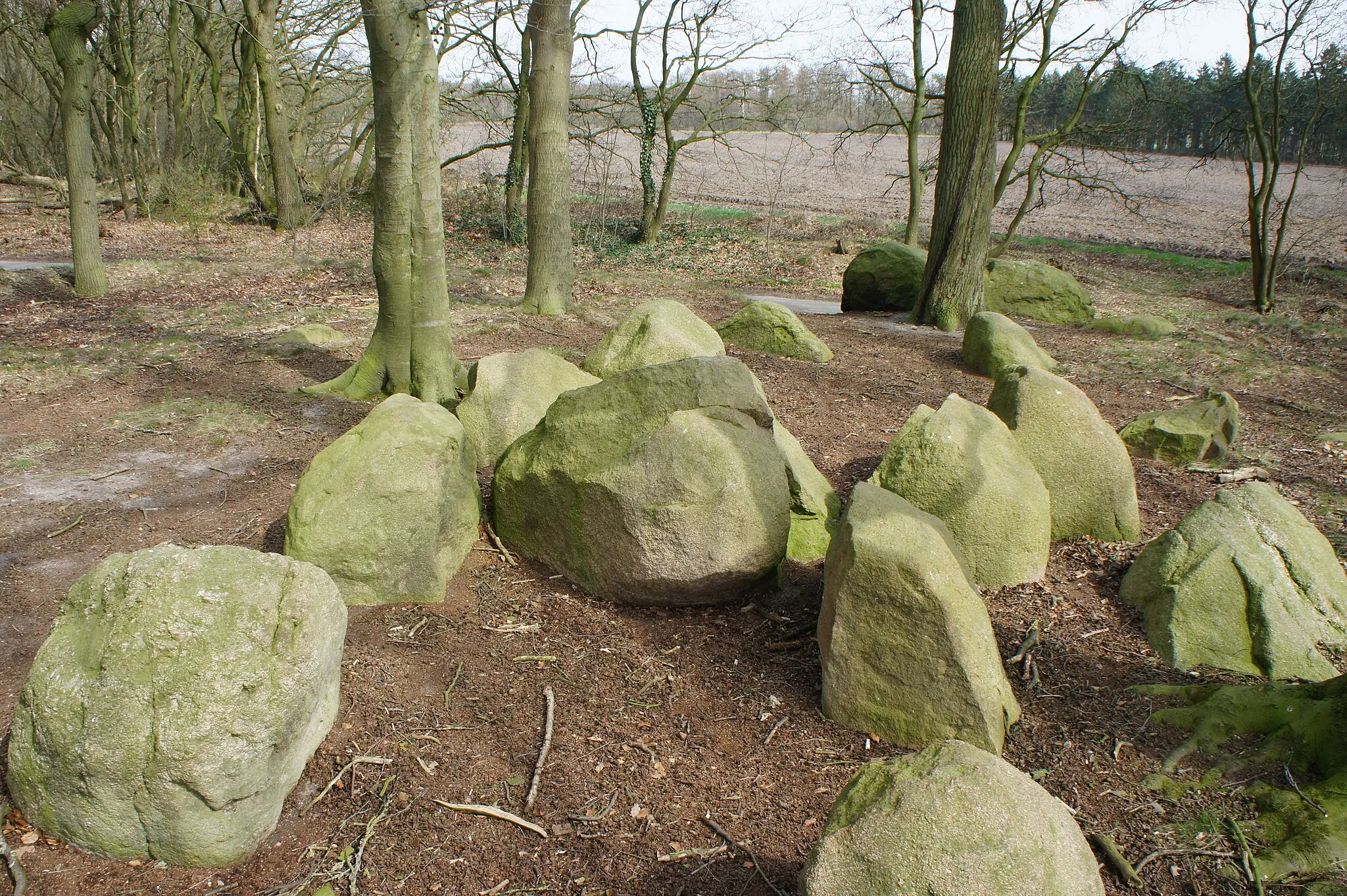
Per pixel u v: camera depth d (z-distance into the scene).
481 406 6.33
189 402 7.64
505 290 14.23
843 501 6.09
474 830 3.31
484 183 23.83
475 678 4.16
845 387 9.05
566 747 3.74
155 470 6.36
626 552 4.60
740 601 4.87
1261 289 14.41
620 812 3.42
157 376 8.35
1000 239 23.38
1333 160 25.14
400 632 4.43
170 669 3.01
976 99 11.64
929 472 5.03
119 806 3.01
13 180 22.22
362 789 3.46
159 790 2.97
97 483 6.12
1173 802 3.46
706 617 4.72
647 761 3.69
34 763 3.06
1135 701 4.05
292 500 4.66
